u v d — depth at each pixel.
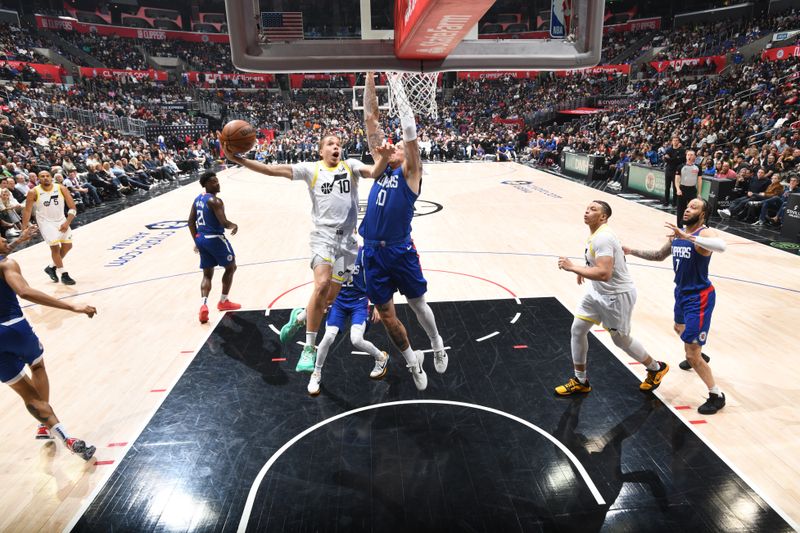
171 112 30.67
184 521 3.37
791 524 3.24
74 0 36.41
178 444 4.15
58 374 5.30
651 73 30.19
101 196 15.17
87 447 3.91
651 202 13.71
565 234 10.59
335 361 5.45
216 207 6.28
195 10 40.31
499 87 36.53
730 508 3.38
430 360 5.43
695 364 4.44
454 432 4.23
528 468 3.79
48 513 3.47
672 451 3.96
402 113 3.36
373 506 3.46
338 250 3.98
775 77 20.89
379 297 3.79
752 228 10.67
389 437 4.19
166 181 19.38
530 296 7.19
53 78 29.27
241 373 5.26
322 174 3.81
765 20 29.09
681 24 36.19
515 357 5.48
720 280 7.73
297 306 7.00
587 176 17.97
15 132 17.31
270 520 3.35
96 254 9.64
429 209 13.31
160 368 5.39
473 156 26.44
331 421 4.41
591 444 4.06
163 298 7.41
